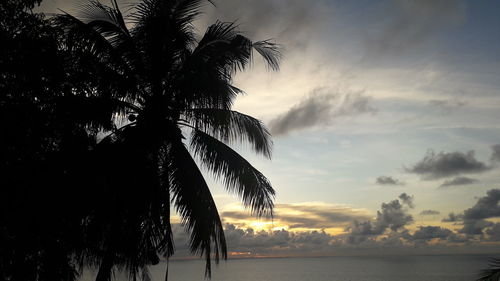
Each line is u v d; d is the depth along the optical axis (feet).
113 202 28.89
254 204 35.50
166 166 33.99
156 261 32.99
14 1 20.67
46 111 22.09
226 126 34.53
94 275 30.91
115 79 32.22
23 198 20.71
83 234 25.95
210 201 33.91
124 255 30.99
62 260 23.44
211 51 35.24
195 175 33.96
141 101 35.40
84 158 26.43
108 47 33.68
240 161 35.63
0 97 19.99
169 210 33.01
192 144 36.19
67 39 29.76
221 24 36.19
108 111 32.01
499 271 22.11
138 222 30.27
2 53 19.90
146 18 34.55
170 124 34.73
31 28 21.21
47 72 21.75
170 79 36.32
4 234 20.42
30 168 21.15
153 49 34.45
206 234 32.86
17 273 20.92
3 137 19.86
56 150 23.43
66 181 24.08
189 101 34.09
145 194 30.48
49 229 22.27
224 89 32.83
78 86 25.52
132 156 30.83
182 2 35.12
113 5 35.24
